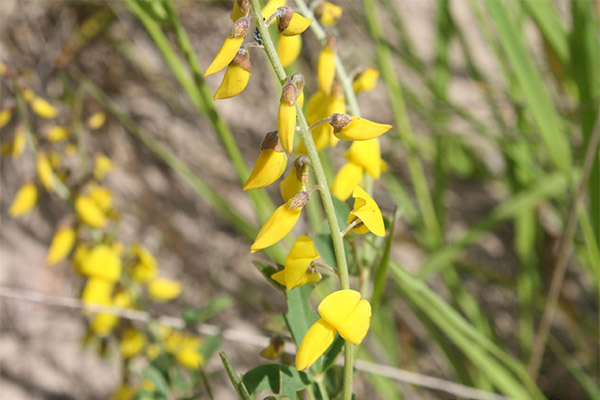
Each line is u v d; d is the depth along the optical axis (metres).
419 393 0.59
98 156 0.45
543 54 0.61
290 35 0.25
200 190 0.44
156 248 0.67
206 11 0.72
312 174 0.36
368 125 0.24
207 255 0.69
